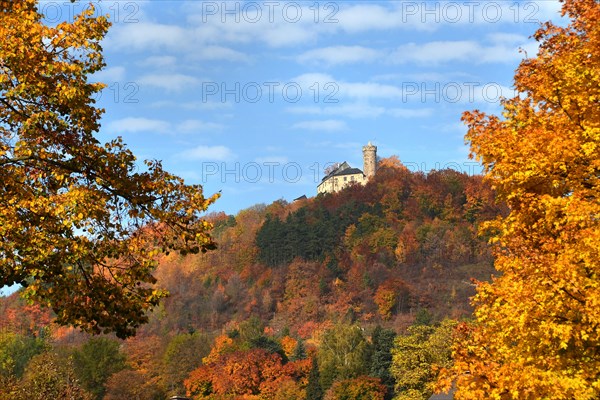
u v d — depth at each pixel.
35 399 78.25
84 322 27.33
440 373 27.88
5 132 27.42
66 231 26.78
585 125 27.70
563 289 25.08
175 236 28.05
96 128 27.69
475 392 25.98
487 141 29.39
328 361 169.50
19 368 152.25
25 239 25.84
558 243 26.58
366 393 146.12
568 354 26.06
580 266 25.98
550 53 30.78
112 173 27.47
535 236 28.14
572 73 28.45
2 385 76.44
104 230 27.66
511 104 30.95
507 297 26.03
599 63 28.38
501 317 27.11
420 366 112.69
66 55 27.25
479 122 30.53
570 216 25.58
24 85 25.89
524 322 25.44
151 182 27.86
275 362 187.50
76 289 27.03
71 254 26.52
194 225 28.33
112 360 161.50
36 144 27.20
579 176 27.73
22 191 26.38
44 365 84.25
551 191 28.77
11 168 27.47
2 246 25.75
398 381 118.31
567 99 28.50
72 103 26.67
